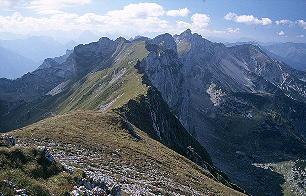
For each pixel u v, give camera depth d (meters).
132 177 48.56
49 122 77.19
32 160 27.48
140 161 61.06
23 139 54.59
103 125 84.06
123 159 58.81
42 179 25.95
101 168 47.62
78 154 52.25
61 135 61.78
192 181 63.25
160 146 88.81
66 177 27.55
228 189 74.69
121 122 90.44
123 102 145.50
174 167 68.12
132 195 37.91
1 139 31.12
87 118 87.38
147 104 159.25
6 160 25.58
